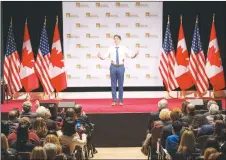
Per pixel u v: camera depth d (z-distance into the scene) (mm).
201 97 17172
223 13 17359
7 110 14844
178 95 17328
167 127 10227
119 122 14375
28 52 16688
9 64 16594
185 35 17500
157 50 17375
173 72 16938
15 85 16625
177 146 9367
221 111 12242
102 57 15836
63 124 9844
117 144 14461
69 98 17453
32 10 17250
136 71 17422
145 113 14383
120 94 15586
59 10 17297
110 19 17266
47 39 16766
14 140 9602
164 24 17453
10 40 16562
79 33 17297
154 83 17438
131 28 17297
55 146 7840
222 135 9062
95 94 17516
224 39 17422
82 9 17203
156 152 11000
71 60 17359
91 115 14320
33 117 11516
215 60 16656
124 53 15469
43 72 16703
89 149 12867
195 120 10977
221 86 16734
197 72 16750
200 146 9609
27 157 8555
